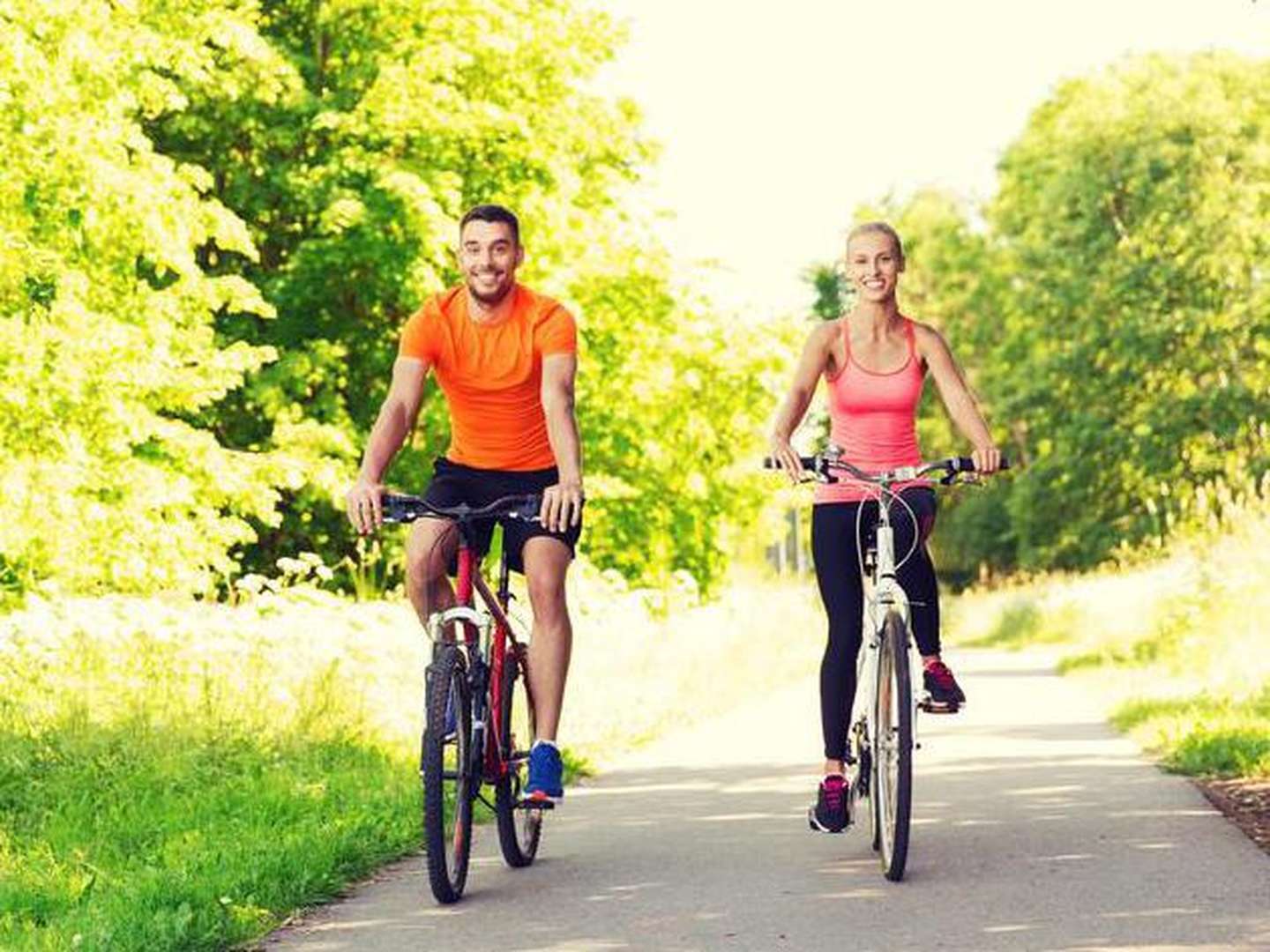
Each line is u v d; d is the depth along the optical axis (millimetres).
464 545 8062
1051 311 63125
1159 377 62062
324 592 15516
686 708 17609
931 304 80625
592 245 30781
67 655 12734
